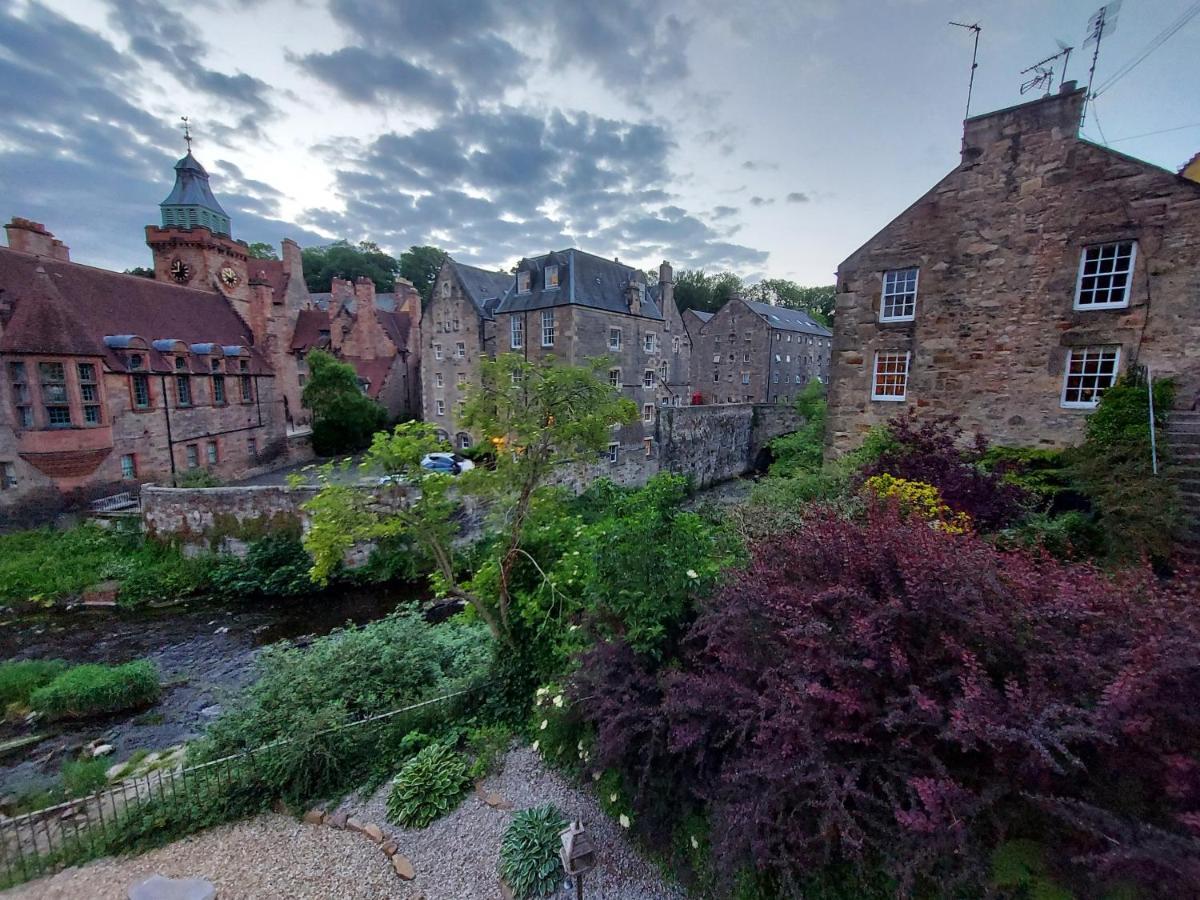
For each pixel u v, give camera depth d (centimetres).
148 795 626
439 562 832
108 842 564
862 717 331
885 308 1302
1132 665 274
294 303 3675
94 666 1034
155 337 2194
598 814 527
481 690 734
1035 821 298
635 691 480
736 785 370
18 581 1436
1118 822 248
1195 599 315
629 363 2636
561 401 746
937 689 322
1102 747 274
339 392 2936
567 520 845
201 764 651
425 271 6494
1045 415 1098
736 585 439
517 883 458
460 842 525
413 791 579
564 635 663
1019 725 277
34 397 1664
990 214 1136
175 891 479
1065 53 1054
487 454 859
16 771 796
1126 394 931
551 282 2483
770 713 364
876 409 1324
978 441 1020
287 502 1590
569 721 570
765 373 4297
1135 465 801
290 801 607
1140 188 969
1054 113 1045
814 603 354
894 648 315
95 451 1784
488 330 2952
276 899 482
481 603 780
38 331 1664
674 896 434
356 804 602
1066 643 304
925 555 355
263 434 2631
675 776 458
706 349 4688
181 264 2691
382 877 499
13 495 1664
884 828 306
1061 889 273
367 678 777
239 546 1598
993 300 1143
